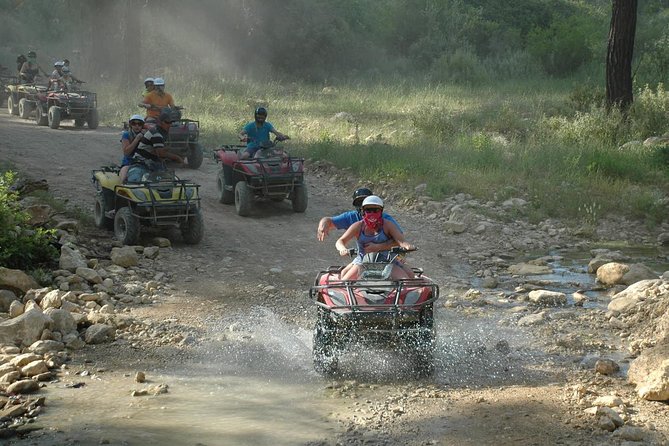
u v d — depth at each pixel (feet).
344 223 31.24
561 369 28.12
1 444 21.59
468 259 46.44
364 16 166.61
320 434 22.40
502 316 35.27
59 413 23.85
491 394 25.57
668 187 59.93
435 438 22.04
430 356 27.35
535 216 54.54
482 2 179.11
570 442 21.66
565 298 37.42
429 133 80.94
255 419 23.53
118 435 22.24
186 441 21.88
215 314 35.14
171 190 45.39
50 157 66.44
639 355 28.63
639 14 153.79
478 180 61.46
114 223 46.50
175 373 27.76
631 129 76.54
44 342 29.43
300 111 99.71
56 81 85.46
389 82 131.85
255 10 148.36
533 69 136.15
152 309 35.60
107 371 27.84
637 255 47.16
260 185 54.29
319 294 28.81
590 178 61.41
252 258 45.14
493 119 85.81
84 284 37.35
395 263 29.40
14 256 38.42
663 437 21.88
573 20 153.69
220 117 92.32
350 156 69.10
